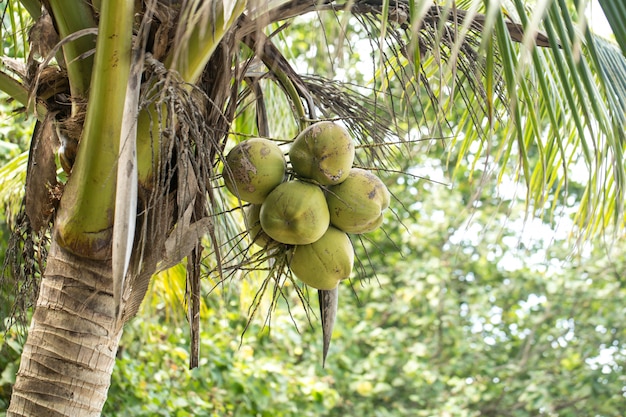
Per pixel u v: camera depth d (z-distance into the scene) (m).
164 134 2.04
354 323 8.98
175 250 2.01
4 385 4.55
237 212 4.16
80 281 2.05
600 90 2.83
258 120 2.75
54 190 2.17
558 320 9.04
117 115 1.95
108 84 1.92
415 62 1.97
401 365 8.54
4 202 3.79
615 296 8.87
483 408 8.61
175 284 4.29
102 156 1.97
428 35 2.43
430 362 9.02
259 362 6.35
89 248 2.04
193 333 2.28
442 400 8.47
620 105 2.14
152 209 2.06
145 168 2.04
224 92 2.19
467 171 9.55
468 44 2.41
